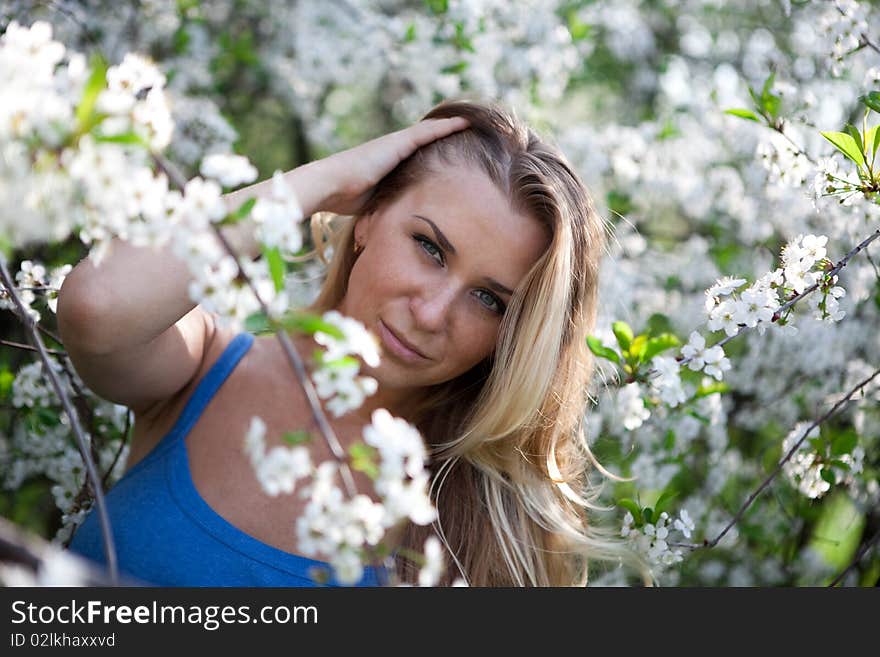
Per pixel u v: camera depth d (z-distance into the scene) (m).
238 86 5.70
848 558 4.60
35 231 1.48
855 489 3.98
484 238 2.60
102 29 4.76
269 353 2.85
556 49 5.10
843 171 2.99
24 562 1.30
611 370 3.45
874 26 3.82
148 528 2.52
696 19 6.38
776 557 4.58
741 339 4.65
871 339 4.43
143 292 2.34
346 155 2.76
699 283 5.02
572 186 2.86
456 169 2.70
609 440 4.20
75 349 2.43
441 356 2.68
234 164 1.63
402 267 2.62
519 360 2.72
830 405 4.24
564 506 3.09
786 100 3.34
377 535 1.62
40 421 3.32
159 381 2.64
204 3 5.39
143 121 1.62
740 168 5.21
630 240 5.06
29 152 1.46
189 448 2.64
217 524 2.54
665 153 5.25
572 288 2.90
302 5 5.44
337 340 1.64
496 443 2.92
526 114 5.11
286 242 1.64
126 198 1.53
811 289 2.77
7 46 1.47
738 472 4.74
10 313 3.82
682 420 4.11
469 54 4.78
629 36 6.16
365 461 1.64
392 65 5.28
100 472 3.38
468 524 2.92
